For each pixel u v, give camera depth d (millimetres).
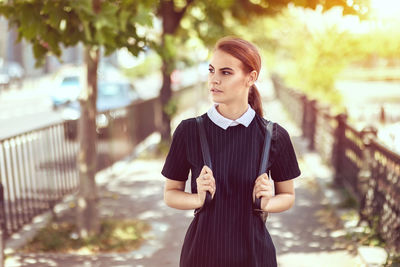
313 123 11961
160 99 11352
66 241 5301
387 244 5090
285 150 2199
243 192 2102
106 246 5215
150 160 10430
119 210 6781
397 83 39625
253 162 2117
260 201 2061
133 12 4555
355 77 42000
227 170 2098
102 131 9055
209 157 2094
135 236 5523
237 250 2102
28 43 4938
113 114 9781
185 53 12719
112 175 9086
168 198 2209
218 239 2102
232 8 9484
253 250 2109
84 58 5297
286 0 4926
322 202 7207
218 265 2105
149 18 4559
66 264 4762
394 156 4902
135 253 5090
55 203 6473
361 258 4871
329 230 5879
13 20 4621
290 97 18500
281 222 6258
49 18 4297
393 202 4969
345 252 5137
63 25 4242
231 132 2131
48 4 4117
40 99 28719
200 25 10625
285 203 2227
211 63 2102
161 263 4852
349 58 18359
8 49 43125
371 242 5238
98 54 5305
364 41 17578
